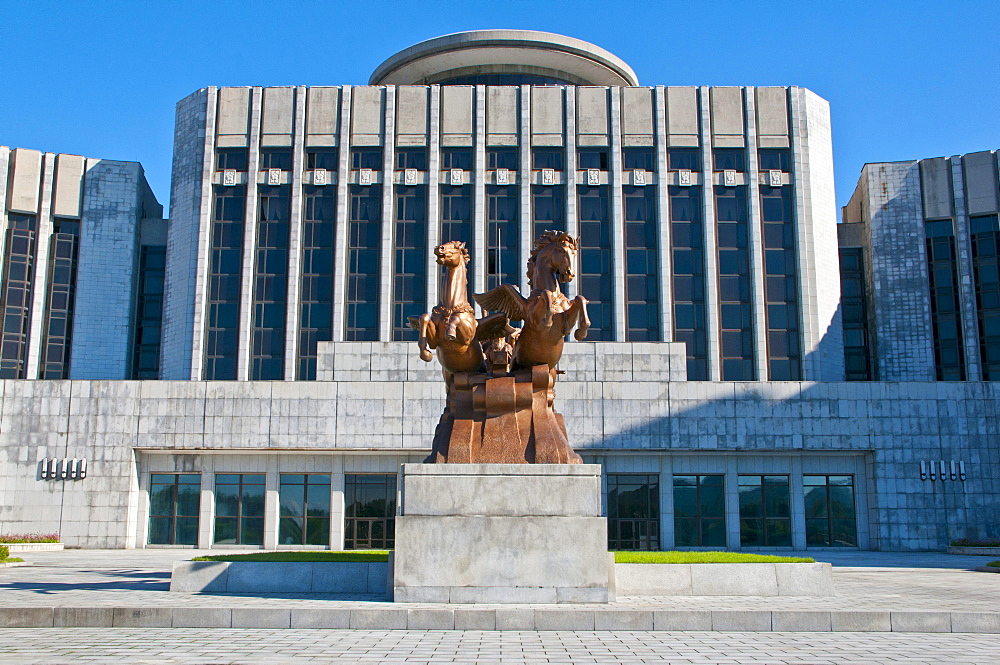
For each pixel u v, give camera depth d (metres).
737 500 43.56
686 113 60.16
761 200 59.38
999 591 19.72
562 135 59.69
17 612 14.37
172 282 59.28
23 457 43.16
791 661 11.24
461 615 14.14
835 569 29.16
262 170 59.41
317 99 60.22
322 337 57.41
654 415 43.41
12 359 59.41
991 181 60.59
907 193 62.19
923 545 42.72
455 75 68.38
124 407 43.53
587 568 15.41
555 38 65.88
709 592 17.30
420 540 15.49
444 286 17.05
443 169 59.44
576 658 11.35
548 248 17.06
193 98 61.06
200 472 43.75
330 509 43.34
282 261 58.44
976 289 59.97
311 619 14.20
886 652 12.06
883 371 60.19
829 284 59.00
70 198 62.66
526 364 17.02
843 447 43.38
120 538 42.56
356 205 59.12
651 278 58.34
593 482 15.69
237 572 17.66
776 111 60.38
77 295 61.50
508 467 15.73
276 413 43.34
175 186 60.78
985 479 43.22
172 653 11.61
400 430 43.03
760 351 56.97
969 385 44.00
